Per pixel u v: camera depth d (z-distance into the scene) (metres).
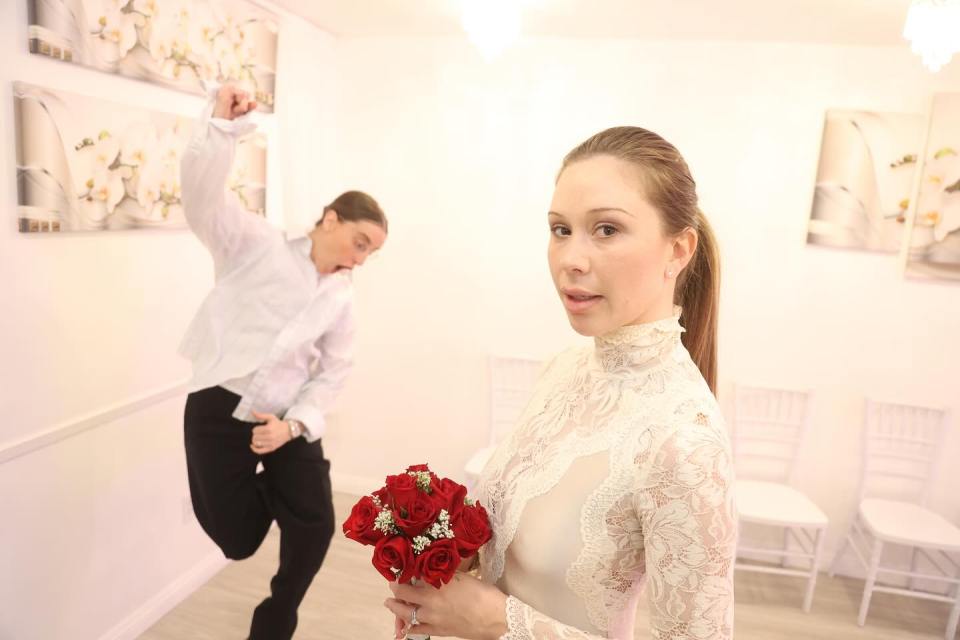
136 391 2.33
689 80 3.16
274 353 2.16
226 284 2.16
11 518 1.90
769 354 3.26
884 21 2.60
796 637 2.75
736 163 3.17
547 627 0.86
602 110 3.27
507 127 3.39
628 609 0.94
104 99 2.04
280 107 3.07
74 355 2.05
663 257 0.85
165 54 2.28
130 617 2.42
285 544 2.34
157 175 2.29
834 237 3.09
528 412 1.10
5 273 1.81
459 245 3.54
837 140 3.02
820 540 2.86
